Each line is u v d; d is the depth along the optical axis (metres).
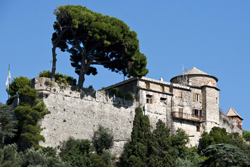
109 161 75.81
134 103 90.44
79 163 72.06
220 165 77.81
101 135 79.19
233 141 93.00
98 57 86.50
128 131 87.69
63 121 79.38
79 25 82.50
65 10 81.81
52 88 79.44
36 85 78.75
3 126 73.50
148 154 79.31
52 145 76.94
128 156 79.31
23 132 76.31
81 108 82.19
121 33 84.12
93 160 73.31
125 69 88.94
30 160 68.31
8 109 75.25
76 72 89.88
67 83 81.75
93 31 81.69
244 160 75.44
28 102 76.38
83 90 83.38
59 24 81.94
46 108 77.25
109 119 85.56
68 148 75.81
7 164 65.81
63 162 70.00
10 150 68.75
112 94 87.38
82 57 84.81
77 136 80.44
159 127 82.38
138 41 86.50
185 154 88.56
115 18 85.88
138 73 86.31
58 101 79.62
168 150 79.88
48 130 77.12
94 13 85.31
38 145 74.12
